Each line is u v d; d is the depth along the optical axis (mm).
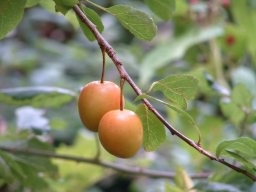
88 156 899
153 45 1436
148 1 612
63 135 1260
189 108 970
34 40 1527
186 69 1112
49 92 718
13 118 1258
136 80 1366
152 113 524
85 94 521
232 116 767
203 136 931
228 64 1109
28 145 737
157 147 541
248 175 536
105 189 1376
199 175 760
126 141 505
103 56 518
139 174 777
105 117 509
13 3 526
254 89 1011
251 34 1119
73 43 1534
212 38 1064
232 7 1109
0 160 679
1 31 535
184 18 1051
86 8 537
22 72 1471
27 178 712
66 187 828
